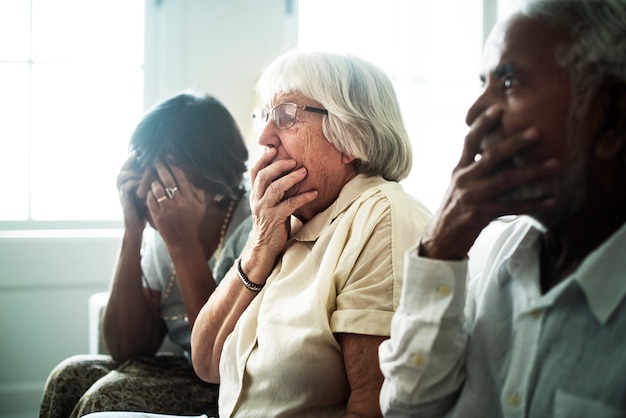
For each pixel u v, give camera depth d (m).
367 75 1.27
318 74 1.24
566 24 0.73
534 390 0.78
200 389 1.63
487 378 0.84
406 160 1.32
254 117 1.36
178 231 1.62
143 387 1.59
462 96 3.16
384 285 1.09
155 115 1.67
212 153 1.65
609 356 0.72
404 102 3.11
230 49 2.86
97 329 2.02
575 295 0.76
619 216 0.77
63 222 2.88
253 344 1.21
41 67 2.82
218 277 1.66
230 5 2.85
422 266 0.82
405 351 0.84
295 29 2.91
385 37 3.07
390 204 1.17
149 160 1.65
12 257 2.68
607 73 0.72
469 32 3.14
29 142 2.83
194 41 2.84
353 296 1.10
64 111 2.86
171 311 1.82
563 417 0.74
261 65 2.87
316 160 1.24
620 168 0.75
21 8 2.78
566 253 0.80
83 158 2.89
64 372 1.72
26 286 2.70
